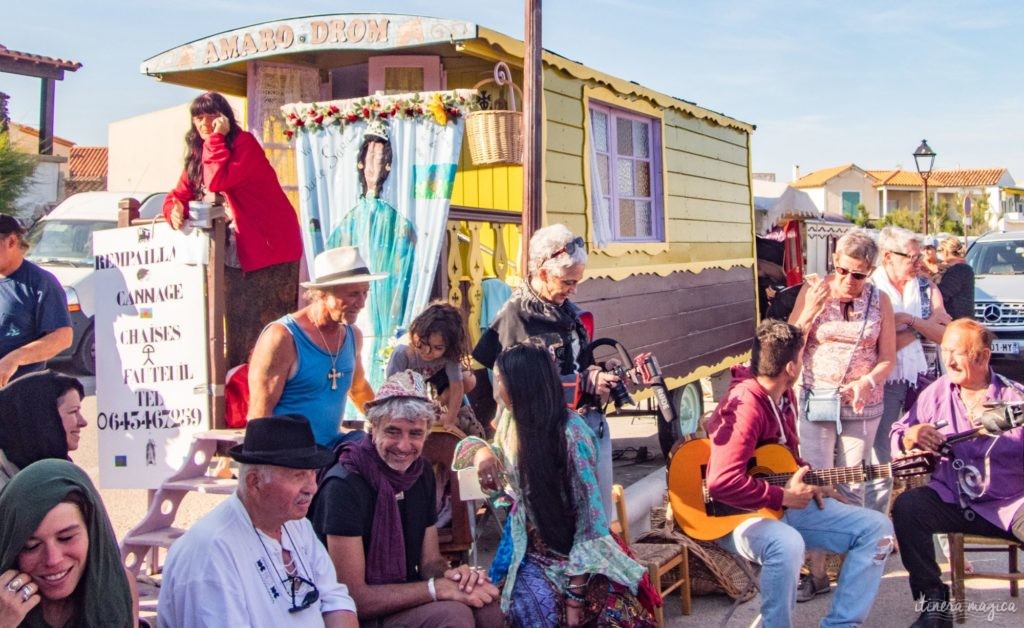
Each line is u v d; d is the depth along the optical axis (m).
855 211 61.78
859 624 4.43
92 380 11.88
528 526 3.88
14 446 3.61
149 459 5.60
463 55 7.25
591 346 4.72
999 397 4.72
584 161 7.58
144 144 21.39
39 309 5.08
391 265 5.95
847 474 4.52
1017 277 12.73
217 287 5.49
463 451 4.04
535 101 5.80
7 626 2.56
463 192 7.72
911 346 6.14
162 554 5.83
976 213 56.97
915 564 4.78
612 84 8.01
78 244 12.59
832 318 5.59
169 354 5.55
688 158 9.81
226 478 5.55
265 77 7.49
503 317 4.60
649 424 10.80
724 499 4.46
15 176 18.59
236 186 5.81
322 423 4.35
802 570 5.53
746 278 11.46
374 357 5.93
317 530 3.68
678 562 5.05
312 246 6.14
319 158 6.16
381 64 7.31
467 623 3.59
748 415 4.48
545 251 4.49
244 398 5.58
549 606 3.74
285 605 3.18
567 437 3.76
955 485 4.74
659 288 8.87
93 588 2.69
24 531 2.57
